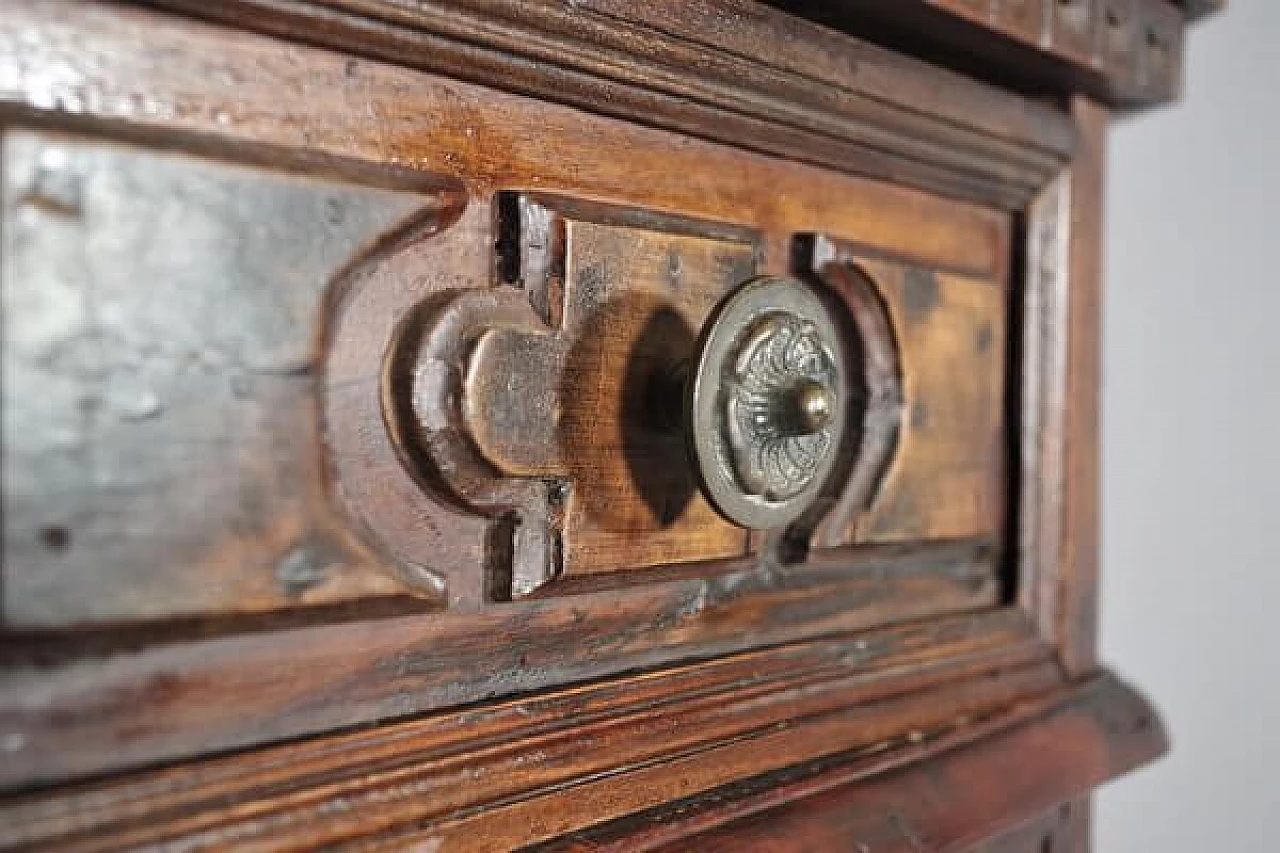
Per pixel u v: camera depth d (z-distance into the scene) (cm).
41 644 21
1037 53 36
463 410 26
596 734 28
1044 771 36
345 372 24
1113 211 61
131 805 22
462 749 26
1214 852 60
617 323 28
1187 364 60
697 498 30
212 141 23
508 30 26
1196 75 59
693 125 30
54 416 21
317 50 24
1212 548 59
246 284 23
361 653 25
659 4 28
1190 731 60
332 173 24
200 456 22
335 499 24
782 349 28
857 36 34
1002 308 38
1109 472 62
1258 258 58
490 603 27
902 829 32
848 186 34
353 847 24
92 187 21
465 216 26
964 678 37
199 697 23
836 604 34
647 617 30
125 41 22
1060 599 40
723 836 29
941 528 36
